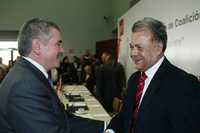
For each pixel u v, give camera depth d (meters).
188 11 3.04
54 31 1.58
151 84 1.57
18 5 12.17
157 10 4.22
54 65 1.63
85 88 6.83
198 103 1.46
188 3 3.04
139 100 1.67
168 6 3.71
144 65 1.62
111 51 9.23
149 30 1.56
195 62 2.80
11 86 1.43
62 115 1.57
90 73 7.49
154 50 1.58
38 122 1.40
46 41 1.56
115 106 4.33
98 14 12.55
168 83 1.53
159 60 1.62
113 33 11.88
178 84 1.51
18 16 12.18
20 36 1.58
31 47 1.55
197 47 2.77
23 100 1.40
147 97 1.56
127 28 6.55
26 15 12.21
